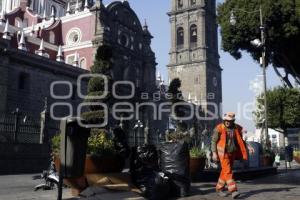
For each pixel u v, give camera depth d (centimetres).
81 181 893
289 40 2709
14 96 3831
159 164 931
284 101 3716
